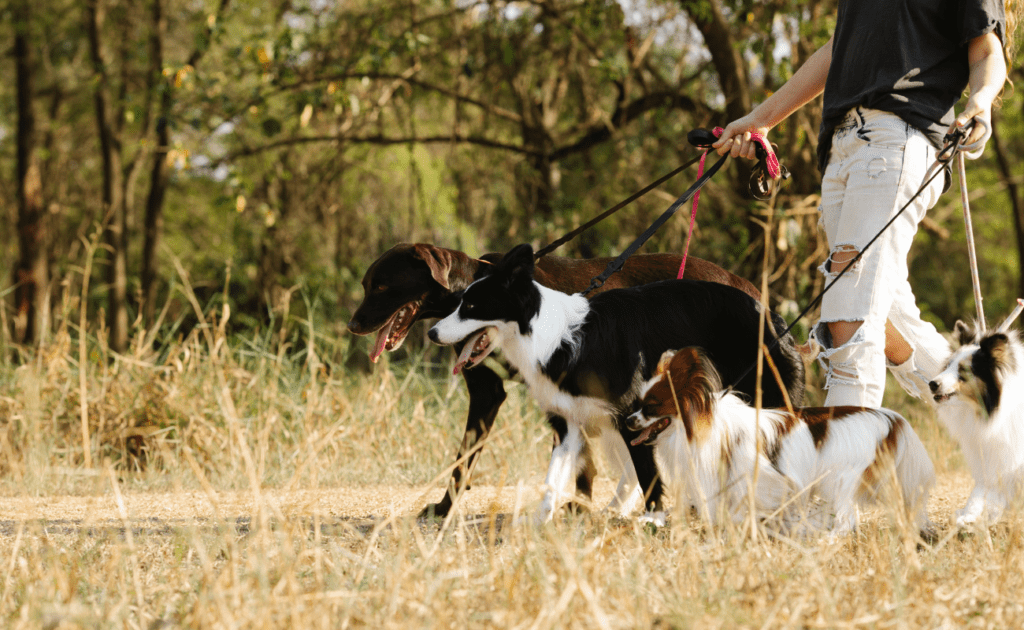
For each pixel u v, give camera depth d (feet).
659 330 13.48
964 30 12.50
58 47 57.77
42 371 23.82
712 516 11.85
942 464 20.97
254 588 8.54
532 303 12.98
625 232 39.68
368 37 39.37
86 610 8.02
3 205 65.57
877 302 12.91
